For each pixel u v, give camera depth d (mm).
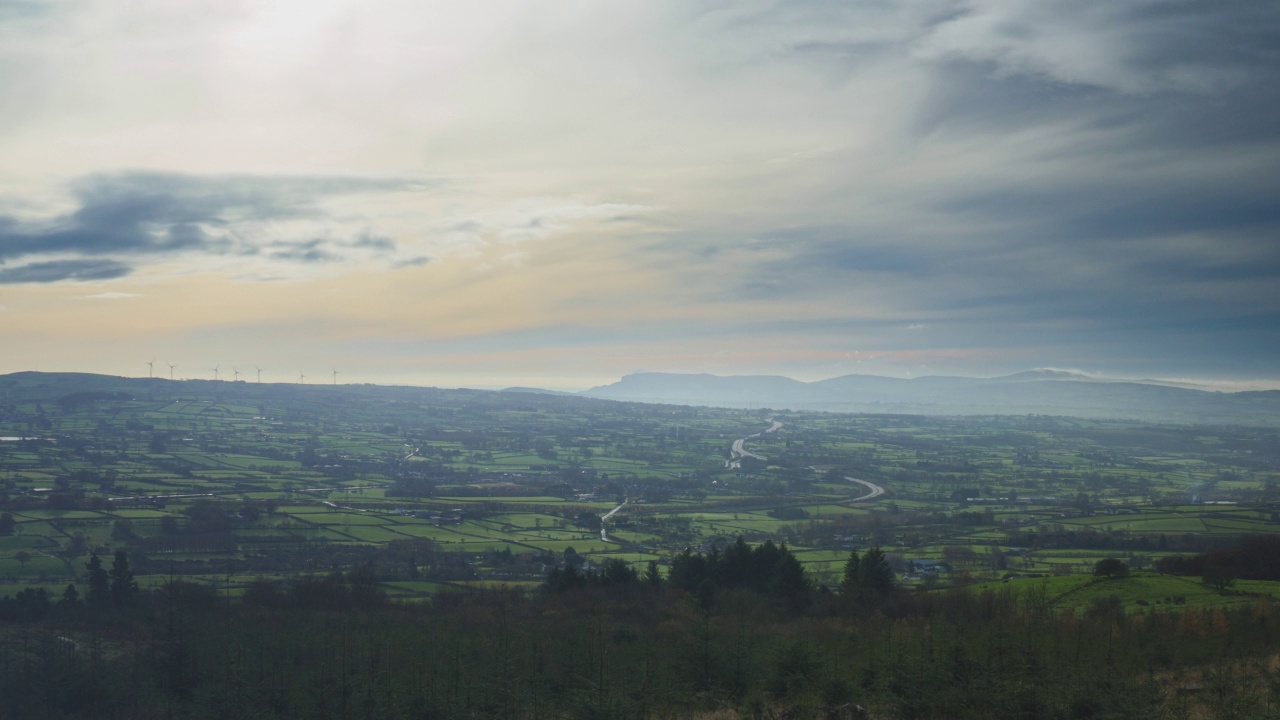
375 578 113375
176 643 70000
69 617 90250
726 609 87688
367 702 51781
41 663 70312
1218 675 41750
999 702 38312
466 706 47562
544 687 51031
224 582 111625
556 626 77375
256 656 68062
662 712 44000
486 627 79000
